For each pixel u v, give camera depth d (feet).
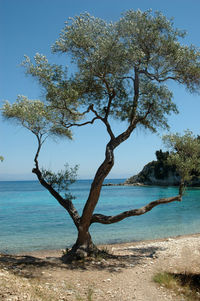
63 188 42.27
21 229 80.28
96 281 29.55
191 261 39.75
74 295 24.62
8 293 20.92
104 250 45.03
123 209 134.72
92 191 38.65
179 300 25.18
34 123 41.88
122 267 35.63
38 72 38.68
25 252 53.06
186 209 128.16
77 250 38.86
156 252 45.55
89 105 41.86
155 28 39.27
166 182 387.75
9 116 42.09
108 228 80.18
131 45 38.83
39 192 324.19
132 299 24.86
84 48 39.42
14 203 175.42
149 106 41.37
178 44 39.14
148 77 42.29
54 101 39.63
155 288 28.14
